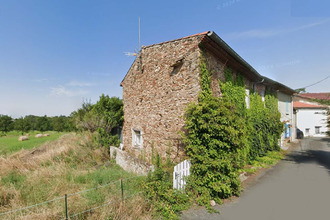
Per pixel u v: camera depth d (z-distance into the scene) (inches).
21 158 405.1
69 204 156.9
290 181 243.0
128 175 259.8
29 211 152.5
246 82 372.2
